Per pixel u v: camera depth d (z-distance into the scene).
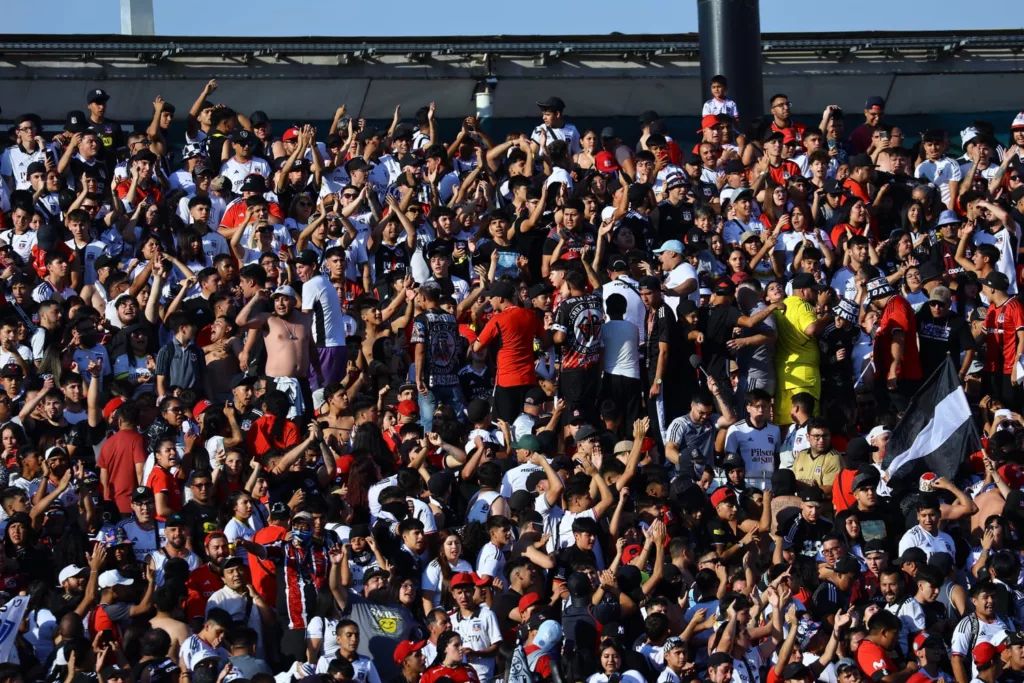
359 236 68.50
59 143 73.94
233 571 48.41
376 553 49.88
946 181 79.31
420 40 89.19
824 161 76.56
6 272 63.28
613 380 60.47
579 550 51.81
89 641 47.62
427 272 67.50
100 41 83.75
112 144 74.62
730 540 55.06
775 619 50.41
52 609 49.00
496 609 49.84
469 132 79.62
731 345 61.81
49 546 51.53
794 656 50.66
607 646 47.22
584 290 60.81
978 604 51.91
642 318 61.44
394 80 89.56
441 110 91.38
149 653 46.44
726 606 49.03
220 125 76.81
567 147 75.12
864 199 75.62
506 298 61.03
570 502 53.78
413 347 62.84
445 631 47.00
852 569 52.56
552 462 55.72
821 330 62.78
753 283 64.38
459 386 62.00
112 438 54.12
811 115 95.94
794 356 62.66
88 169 68.56
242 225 67.12
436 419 58.19
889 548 56.06
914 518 56.19
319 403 60.66
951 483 59.03
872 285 65.38
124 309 61.28
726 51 86.19
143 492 51.28
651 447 58.94
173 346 59.28
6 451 55.34
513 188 73.06
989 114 98.00
